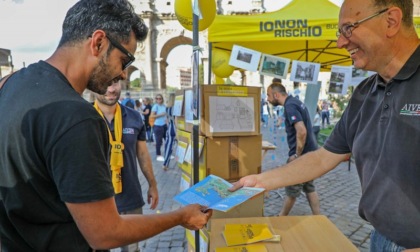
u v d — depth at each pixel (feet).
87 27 2.78
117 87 6.96
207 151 6.50
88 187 2.41
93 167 2.46
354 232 11.02
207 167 6.53
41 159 2.50
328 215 12.67
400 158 3.30
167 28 93.35
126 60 3.07
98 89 3.10
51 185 2.62
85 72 2.90
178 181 18.20
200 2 6.57
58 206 2.68
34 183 2.54
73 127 2.41
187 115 7.18
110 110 7.07
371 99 3.90
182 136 7.72
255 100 7.08
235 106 6.81
